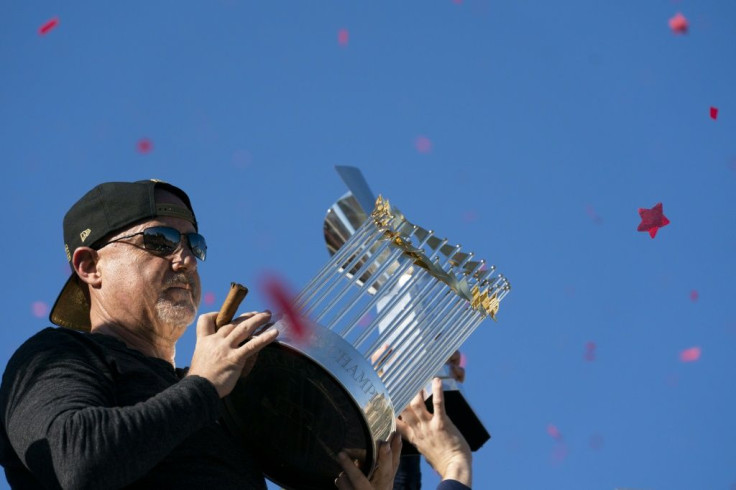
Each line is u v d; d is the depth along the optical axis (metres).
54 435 4.33
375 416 4.46
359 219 6.83
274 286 4.57
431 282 5.06
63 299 5.64
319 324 4.52
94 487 4.23
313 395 4.58
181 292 5.44
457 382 6.09
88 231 5.50
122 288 5.39
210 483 4.74
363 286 4.82
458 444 5.73
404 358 4.86
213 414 4.40
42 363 4.74
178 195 5.73
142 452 4.27
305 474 4.89
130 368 4.95
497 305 5.26
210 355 4.48
